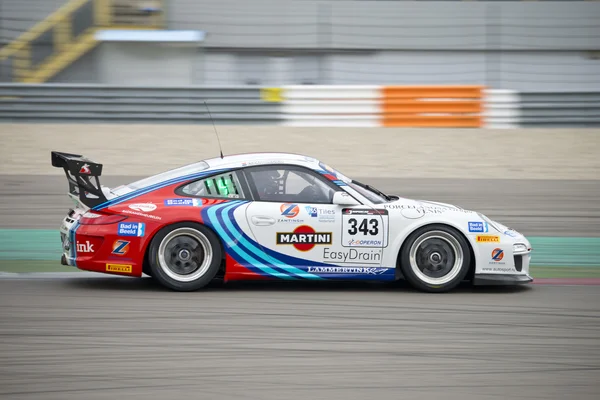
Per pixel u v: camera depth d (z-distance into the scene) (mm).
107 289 23359
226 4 80562
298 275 23094
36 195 41094
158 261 22766
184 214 22672
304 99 60688
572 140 57375
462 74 82250
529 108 60969
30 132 57094
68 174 24391
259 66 81000
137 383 15328
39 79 79312
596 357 17438
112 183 42406
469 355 17438
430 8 82062
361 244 23172
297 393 14922
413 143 55938
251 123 60688
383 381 15672
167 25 80125
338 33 81125
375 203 23578
